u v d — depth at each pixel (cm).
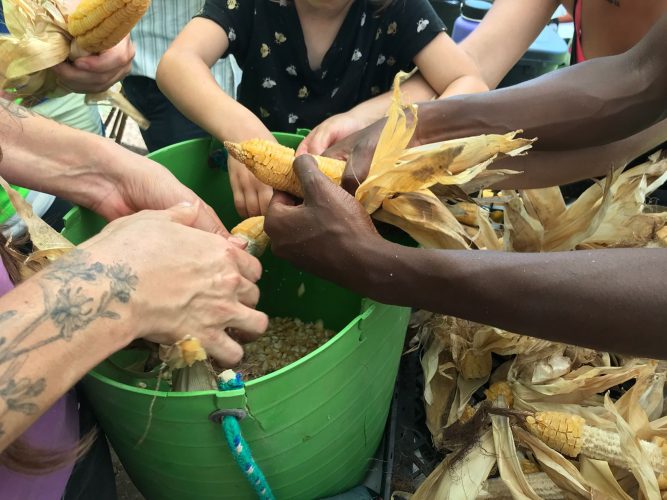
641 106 74
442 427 90
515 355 98
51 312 44
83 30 81
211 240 61
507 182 88
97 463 79
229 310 62
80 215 78
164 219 60
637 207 94
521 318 53
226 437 55
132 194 76
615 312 49
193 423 56
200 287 57
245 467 56
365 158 72
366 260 57
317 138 93
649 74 72
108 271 49
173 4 155
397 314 69
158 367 74
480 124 77
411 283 56
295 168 62
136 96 171
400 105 66
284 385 56
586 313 50
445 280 54
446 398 97
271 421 59
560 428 82
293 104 132
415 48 117
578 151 86
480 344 92
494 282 52
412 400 100
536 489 86
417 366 104
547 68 175
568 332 52
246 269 66
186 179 100
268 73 126
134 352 83
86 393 68
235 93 179
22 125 70
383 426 88
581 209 95
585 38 123
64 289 46
